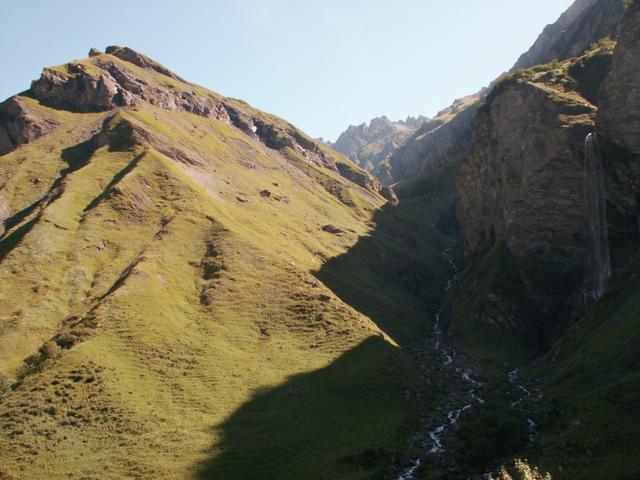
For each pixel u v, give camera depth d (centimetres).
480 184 16575
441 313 15100
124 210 12256
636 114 10856
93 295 9562
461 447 5788
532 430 6038
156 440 6122
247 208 16338
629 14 11406
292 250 14175
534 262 12150
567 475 4522
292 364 8312
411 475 5356
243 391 7406
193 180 15325
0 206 12594
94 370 7225
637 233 10431
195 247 11719
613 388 5731
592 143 11400
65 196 12238
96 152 15300
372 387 7600
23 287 9344
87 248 10738
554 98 12975
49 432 6197
